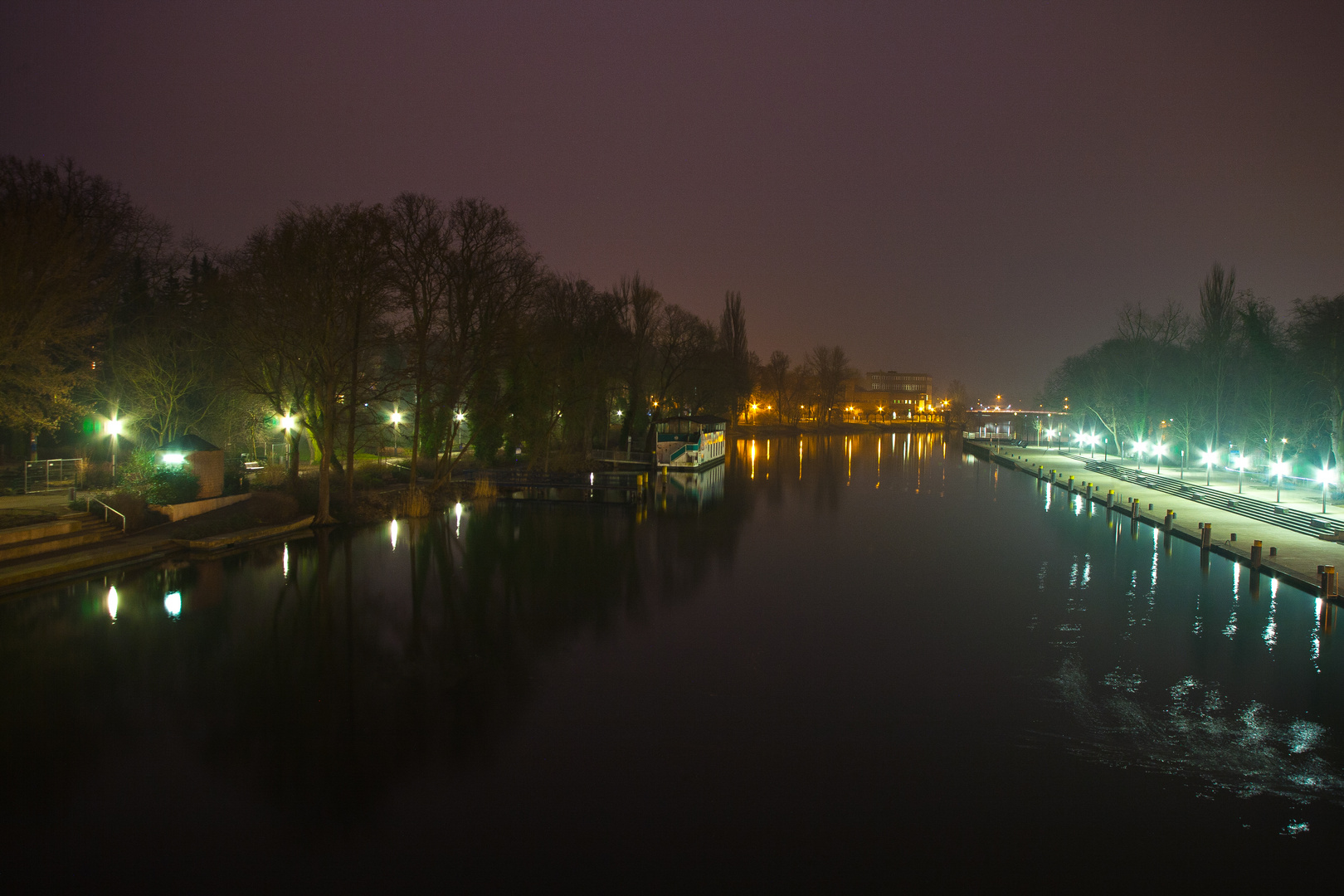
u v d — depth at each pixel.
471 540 34.66
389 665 18.73
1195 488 51.03
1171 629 22.44
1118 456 87.38
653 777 13.62
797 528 40.88
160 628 20.56
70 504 29.50
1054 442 130.88
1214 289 64.81
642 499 51.41
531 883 10.70
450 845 11.50
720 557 32.72
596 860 11.23
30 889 10.26
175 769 13.48
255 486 40.94
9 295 24.06
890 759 14.43
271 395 37.44
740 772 13.86
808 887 10.72
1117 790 13.40
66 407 29.61
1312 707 16.88
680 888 10.66
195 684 17.11
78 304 27.30
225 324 41.41
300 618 22.06
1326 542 33.38
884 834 12.01
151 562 27.23
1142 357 76.81
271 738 14.77
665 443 70.25
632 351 72.38
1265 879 11.02
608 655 19.84
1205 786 13.53
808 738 15.27
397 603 23.92
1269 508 40.47
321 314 34.62
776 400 161.75
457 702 16.70
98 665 17.98
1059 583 28.17
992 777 13.78
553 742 14.92
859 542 36.81
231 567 27.45
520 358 46.66
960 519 44.84
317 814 12.23
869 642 21.16
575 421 65.12
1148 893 10.69
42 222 26.14
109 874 10.62
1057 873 11.12
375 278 35.06
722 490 58.19
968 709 16.72
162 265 42.66
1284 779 13.79
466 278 40.75
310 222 34.41
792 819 12.39
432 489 44.31
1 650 18.64
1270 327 55.94
